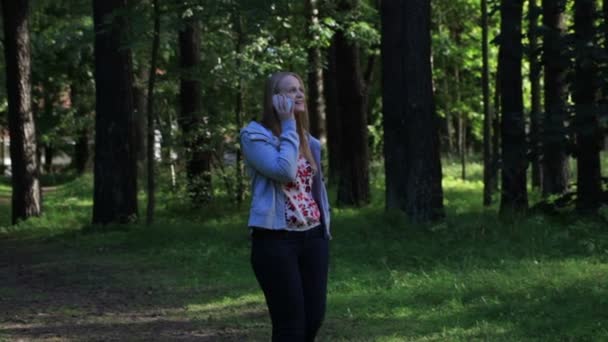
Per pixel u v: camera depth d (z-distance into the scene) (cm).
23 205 2164
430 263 1096
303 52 2155
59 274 1288
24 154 2173
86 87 3756
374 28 2284
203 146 2117
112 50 1864
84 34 2548
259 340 774
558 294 814
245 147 485
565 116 1338
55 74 3403
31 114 2188
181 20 1722
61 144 4272
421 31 1434
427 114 1433
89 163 4828
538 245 1134
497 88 2162
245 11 1653
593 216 1305
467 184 2973
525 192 1500
